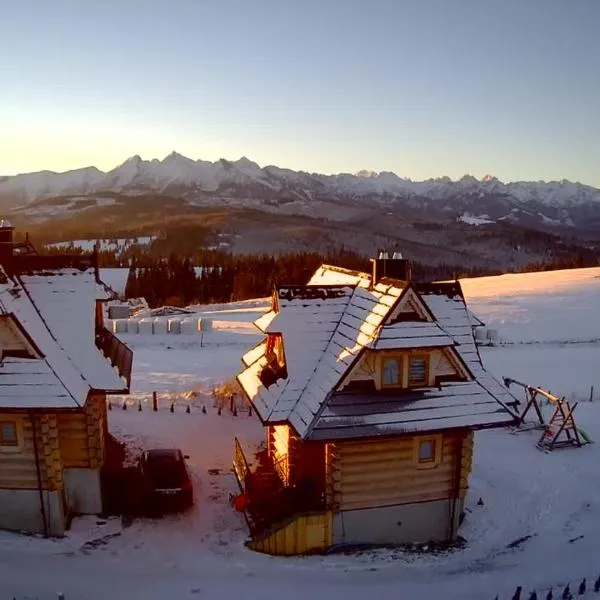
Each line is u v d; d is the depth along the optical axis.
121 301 73.00
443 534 20.97
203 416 31.22
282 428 23.22
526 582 18.50
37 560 18.47
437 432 19.30
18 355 19.55
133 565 18.48
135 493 22.12
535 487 24.97
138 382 37.06
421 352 20.08
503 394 21.45
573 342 52.25
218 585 17.67
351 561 19.27
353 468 19.72
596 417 32.88
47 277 22.50
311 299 22.78
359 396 19.44
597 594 17.56
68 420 20.66
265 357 24.52
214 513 21.78
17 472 19.67
